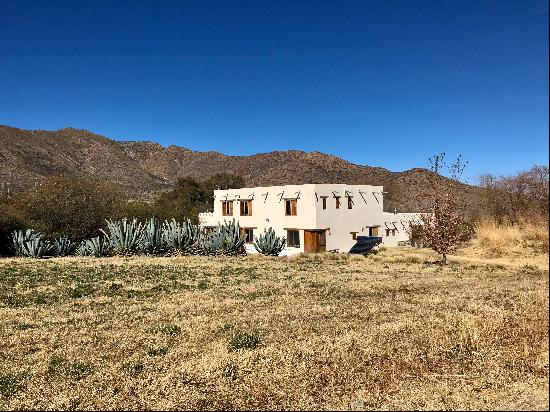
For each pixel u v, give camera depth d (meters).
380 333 8.24
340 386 5.96
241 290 13.55
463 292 12.59
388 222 36.62
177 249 26.91
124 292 13.42
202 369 6.68
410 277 16.38
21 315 10.55
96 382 6.38
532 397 5.14
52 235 31.19
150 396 5.86
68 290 13.67
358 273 17.88
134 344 8.06
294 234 32.75
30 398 5.93
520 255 16.86
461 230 20.97
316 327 8.89
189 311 10.72
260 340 8.01
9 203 34.56
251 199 35.91
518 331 7.75
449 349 7.19
